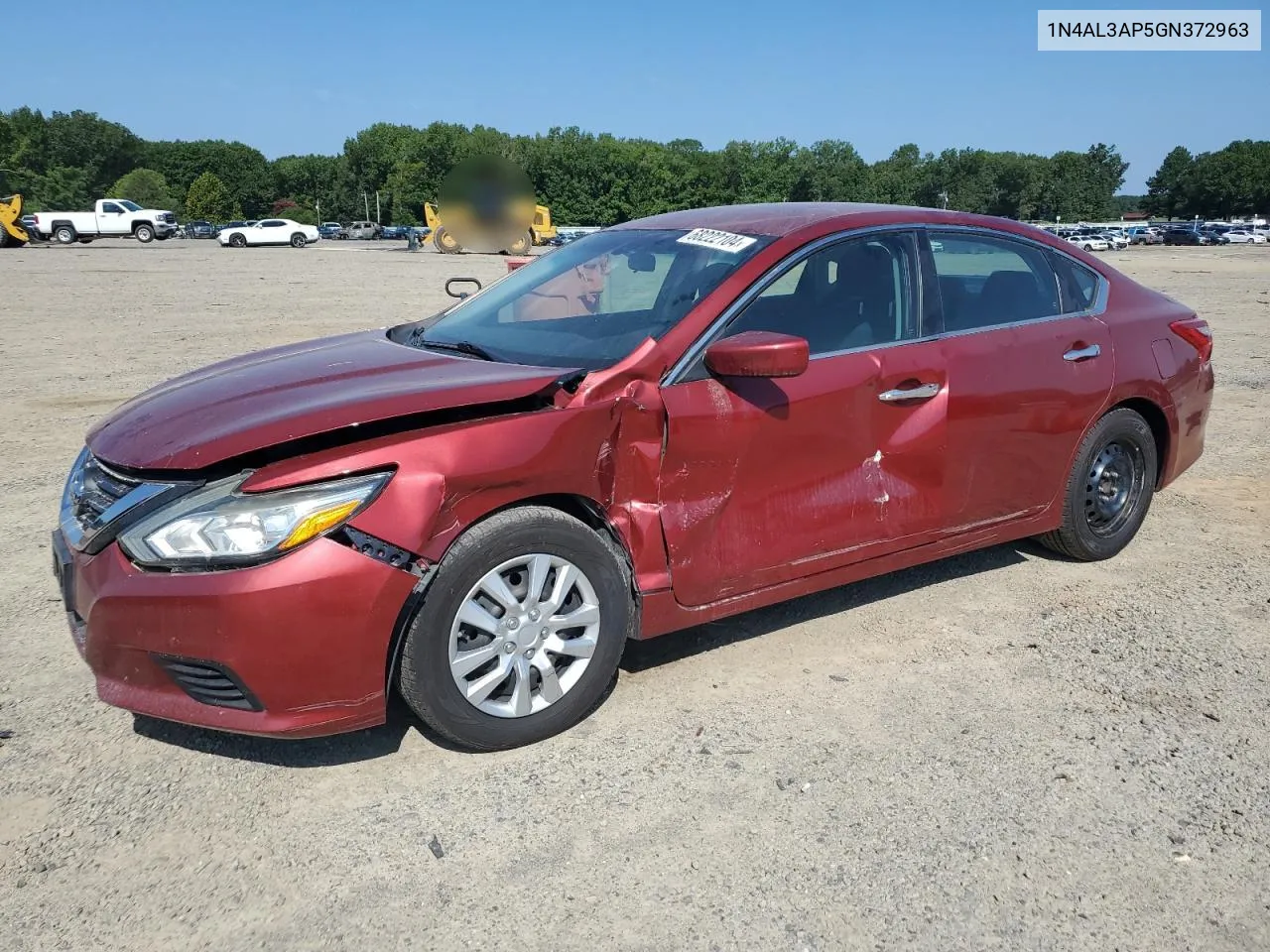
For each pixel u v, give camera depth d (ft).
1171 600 14.06
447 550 9.27
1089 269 14.94
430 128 316.19
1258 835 8.90
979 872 8.38
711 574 11.02
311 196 496.64
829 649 12.48
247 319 48.37
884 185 372.58
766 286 11.42
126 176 419.74
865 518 12.08
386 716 10.10
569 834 8.84
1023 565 15.39
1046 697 11.28
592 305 12.27
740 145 342.03
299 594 8.57
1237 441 23.53
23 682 11.46
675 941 7.60
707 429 10.66
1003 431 13.17
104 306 54.34
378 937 7.63
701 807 9.22
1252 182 424.05
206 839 8.75
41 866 8.38
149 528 8.78
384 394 9.68
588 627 10.30
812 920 7.82
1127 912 7.95
